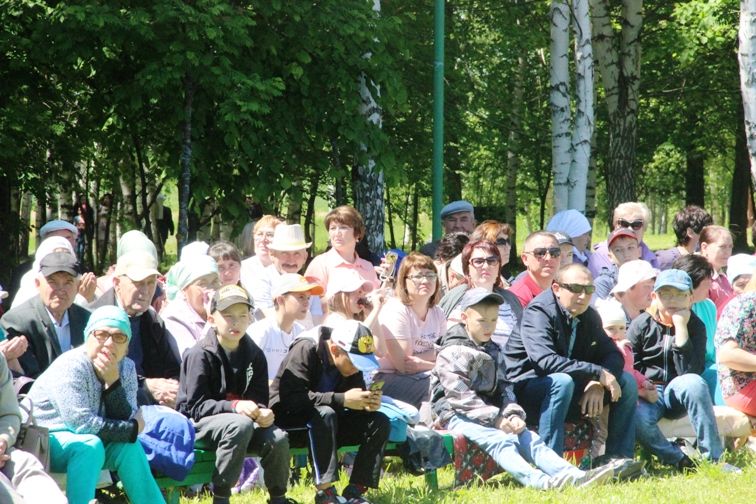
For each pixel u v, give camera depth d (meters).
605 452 15.86
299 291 14.53
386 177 29.16
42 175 35.59
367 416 13.60
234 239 29.20
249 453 12.80
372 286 17.08
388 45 30.58
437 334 16.72
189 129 27.44
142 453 12.00
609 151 39.25
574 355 15.65
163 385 13.49
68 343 13.32
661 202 90.44
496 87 49.38
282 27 28.98
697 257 18.22
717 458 16.06
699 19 41.44
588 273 15.54
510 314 17.30
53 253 13.29
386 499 13.83
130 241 16.09
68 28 26.69
